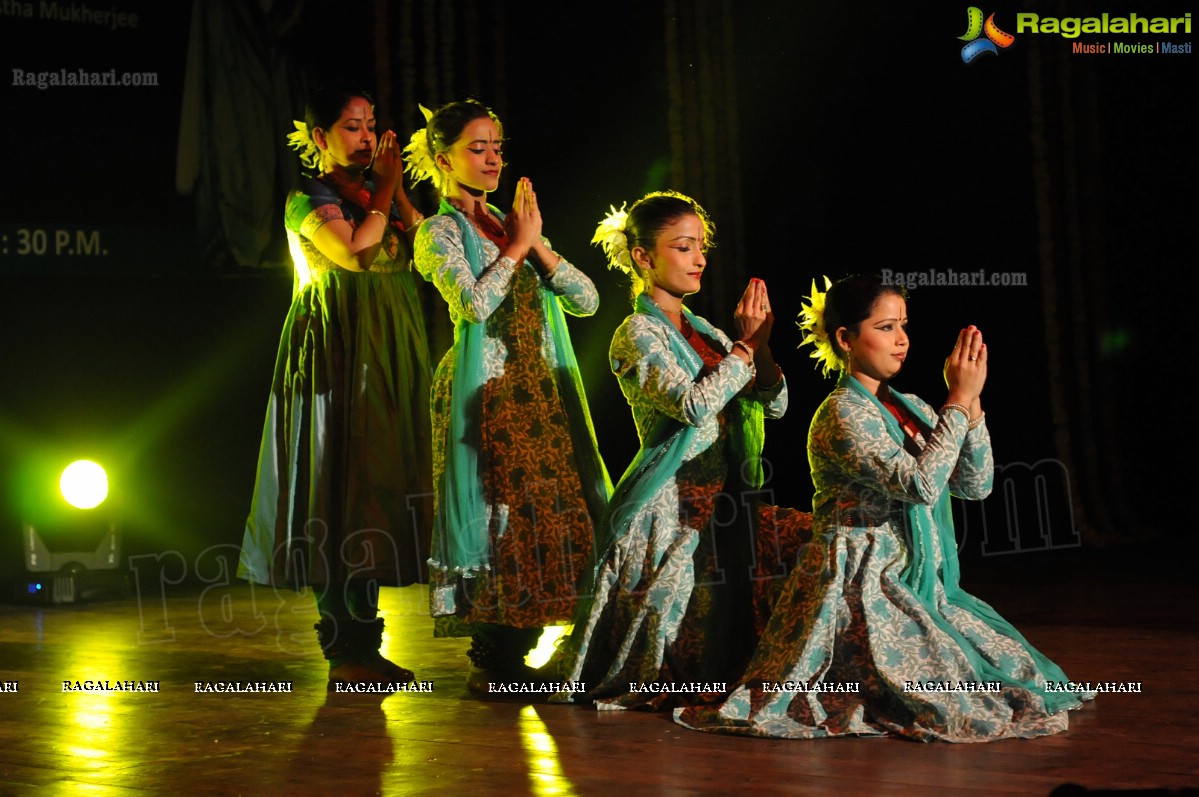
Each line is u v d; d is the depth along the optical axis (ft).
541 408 17.02
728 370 15.67
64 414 30.58
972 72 33.24
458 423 16.84
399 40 31.73
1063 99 33.35
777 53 33.30
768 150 33.65
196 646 21.53
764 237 33.65
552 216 32.76
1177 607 23.12
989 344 33.73
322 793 12.04
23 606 27.32
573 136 32.76
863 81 33.42
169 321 31.65
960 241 33.55
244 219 30.30
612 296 32.89
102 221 29.25
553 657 17.11
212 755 13.61
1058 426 33.81
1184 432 34.65
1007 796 11.46
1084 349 34.06
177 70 29.81
